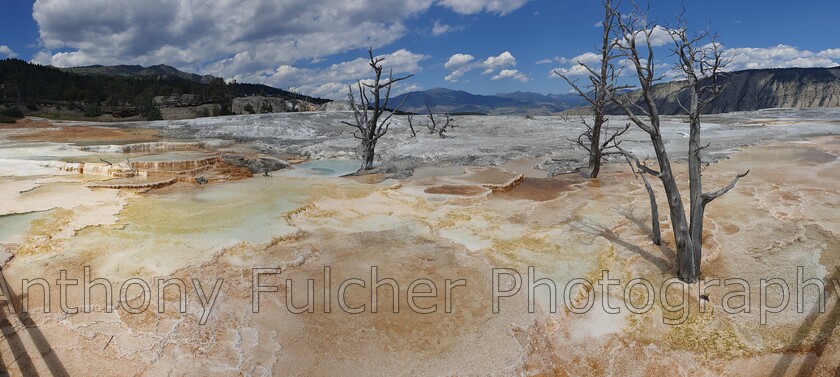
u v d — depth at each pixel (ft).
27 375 14.15
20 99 123.13
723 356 15.52
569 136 71.77
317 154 56.49
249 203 31.58
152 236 24.76
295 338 16.44
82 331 16.29
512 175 41.73
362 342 16.29
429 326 17.25
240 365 14.98
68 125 82.79
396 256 23.00
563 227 27.04
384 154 55.06
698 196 19.51
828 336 16.10
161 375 14.40
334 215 29.40
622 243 24.40
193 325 16.92
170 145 56.90
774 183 37.17
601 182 39.52
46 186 34.32
